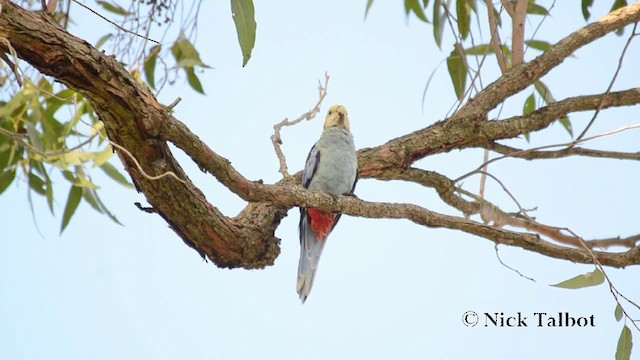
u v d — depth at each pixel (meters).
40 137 9.64
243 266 9.90
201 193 8.91
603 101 10.52
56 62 6.96
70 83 7.21
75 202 10.62
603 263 9.82
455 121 10.88
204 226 9.12
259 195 8.37
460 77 12.30
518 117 10.97
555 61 11.08
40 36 6.80
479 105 10.94
